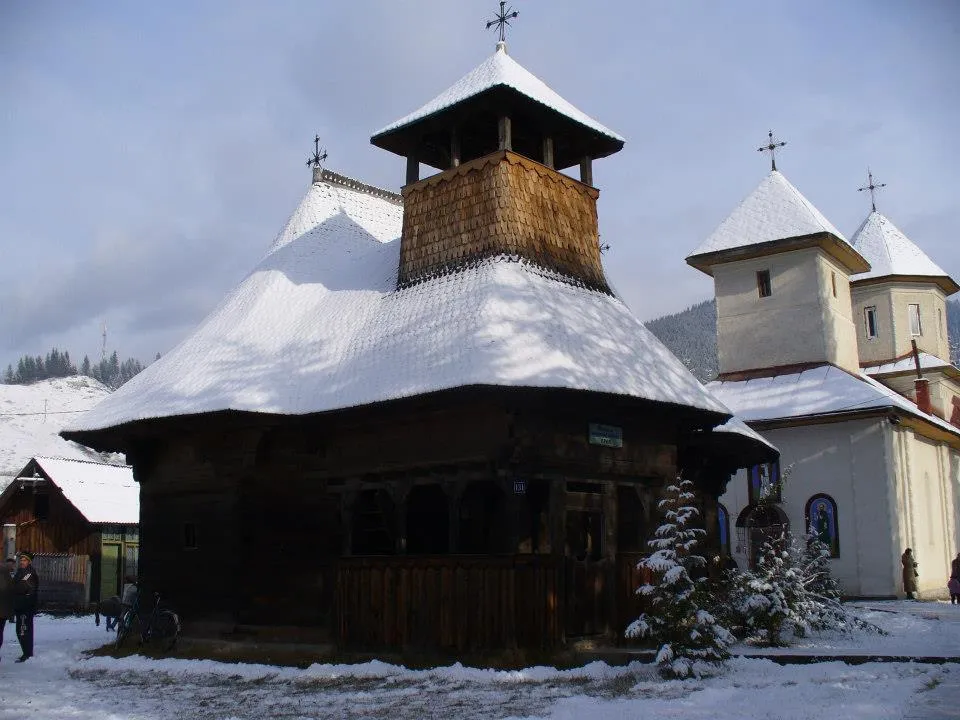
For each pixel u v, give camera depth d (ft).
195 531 63.41
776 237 122.21
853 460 109.60
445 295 60.08
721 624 52.42
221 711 41.42
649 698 39.58
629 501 61.11
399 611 53.11
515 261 60.13
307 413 57.98
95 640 72.13
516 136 70.90
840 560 108.68
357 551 62.49
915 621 68.90
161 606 64.08
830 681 41.60
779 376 120.67
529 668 47.47
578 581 54.75
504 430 51.52
